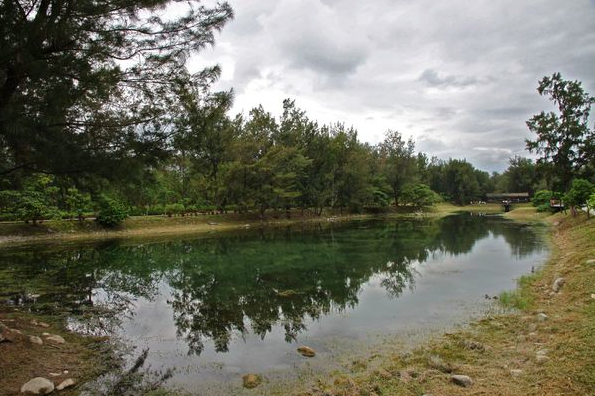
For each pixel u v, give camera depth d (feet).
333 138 206.69
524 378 20.81
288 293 48.83
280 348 30.42
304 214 194.29
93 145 30.27
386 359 26.99
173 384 24.40
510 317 34.35
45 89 26.30
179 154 33.94
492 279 52.03
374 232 125.80
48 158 27.99
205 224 149.28
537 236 99.14
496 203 338.95
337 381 23.66
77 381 24.32
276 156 165.27
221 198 160.04
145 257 80.38
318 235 119.03
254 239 111.34
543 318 30.63
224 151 159.12
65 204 127.24
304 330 34.60
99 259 78.02
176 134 32.73
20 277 59.82
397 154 249.75
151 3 29.30
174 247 95.81
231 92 35.19
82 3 26.48
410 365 25.34
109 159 29.78
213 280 57.98
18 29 24.58
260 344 31.53
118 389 23.61
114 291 51.49
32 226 110.73
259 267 67.51
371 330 33.68
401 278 55.42
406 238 106.42
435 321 35.24
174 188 182.19
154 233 129.90
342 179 207.10
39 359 25.98
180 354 29.60
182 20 31.35
